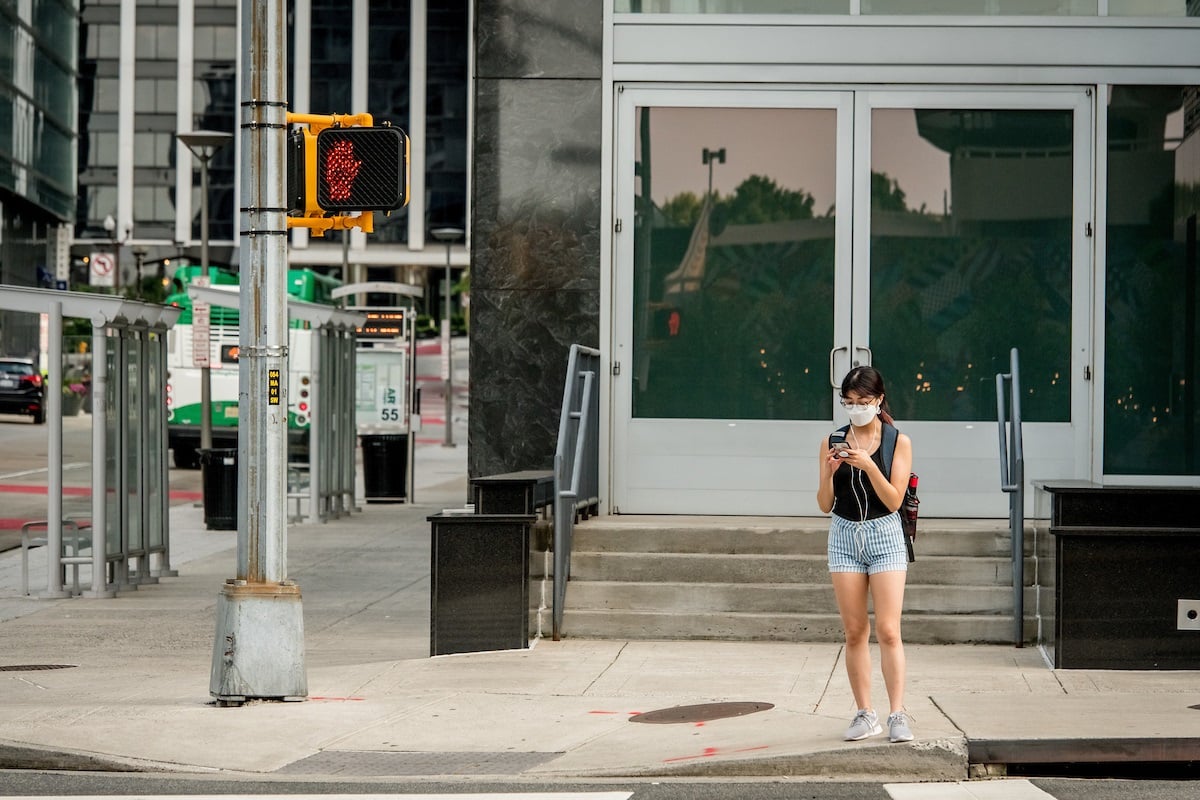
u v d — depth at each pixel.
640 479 13.99
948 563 12.38
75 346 52.97
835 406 13.91
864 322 13.90
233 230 106.75
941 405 13.88
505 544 11.84
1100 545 10.77
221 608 10.12
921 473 13.81
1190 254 13.79
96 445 16.17
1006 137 13.92
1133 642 10.77
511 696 10.20
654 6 14.21
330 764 8.55
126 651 12.86
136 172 106.88
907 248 13.93
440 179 103.25
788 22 13.95
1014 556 11.91
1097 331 13.74
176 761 8.59
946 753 8.20
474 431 14.02
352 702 10.05
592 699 10.09
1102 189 13.79
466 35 102.56
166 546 17.80
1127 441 13.77
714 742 8.71
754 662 11.36
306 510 27.70
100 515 16.22
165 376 17.70
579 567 12.68
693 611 12.37
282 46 10.08
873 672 10.87
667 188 14.06
